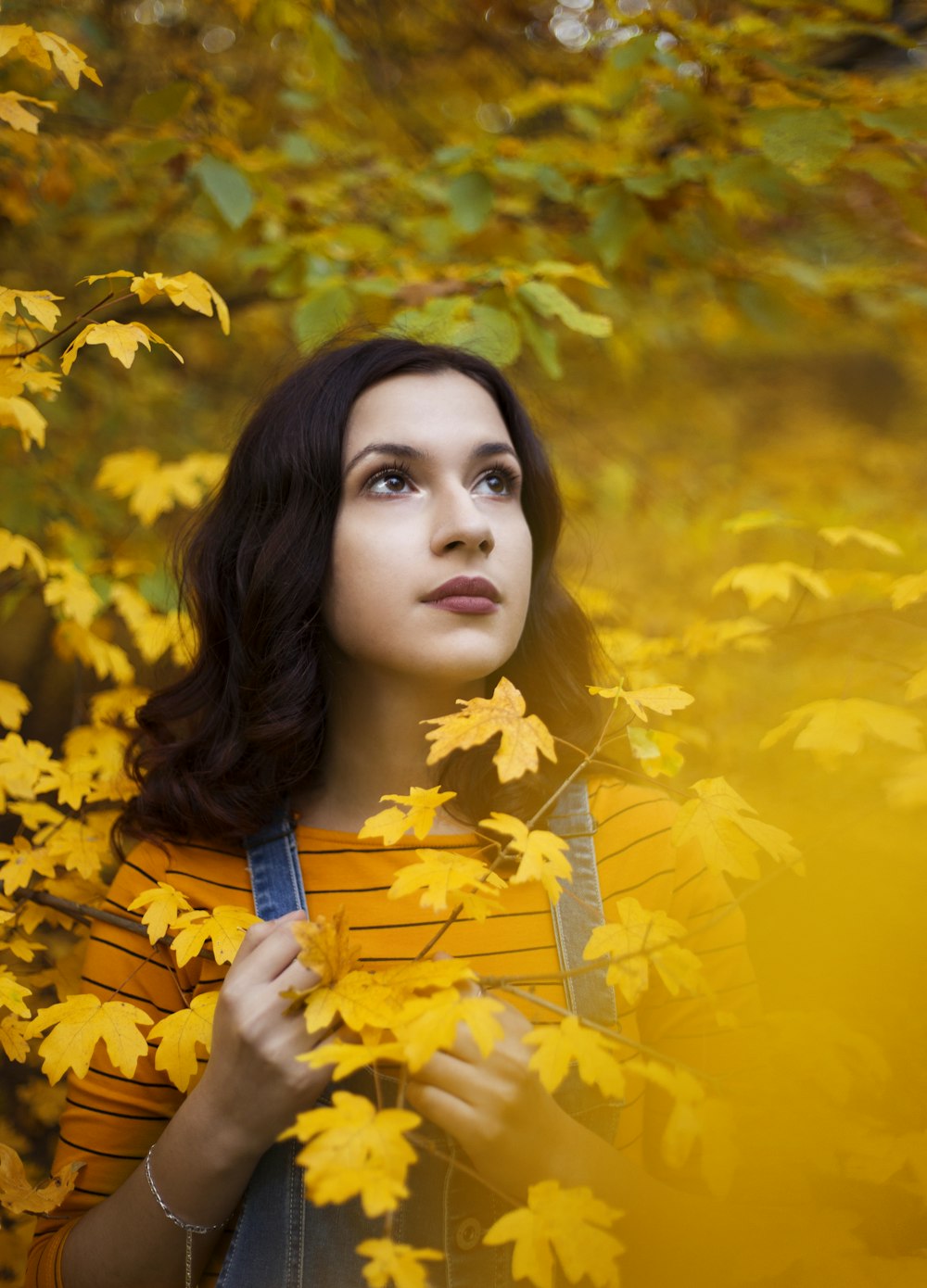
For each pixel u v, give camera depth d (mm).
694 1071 832
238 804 1250
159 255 2830
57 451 2518
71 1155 1173
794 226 2598
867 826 1553
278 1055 953
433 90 3285
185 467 2012
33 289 2684
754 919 1539
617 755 1703
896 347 3445
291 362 1843
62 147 2166
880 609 1427
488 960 1148
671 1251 1004
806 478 3354
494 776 1254
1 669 2641
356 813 1282
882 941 1447
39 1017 1073
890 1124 1213
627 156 2145
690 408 4066
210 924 1071
